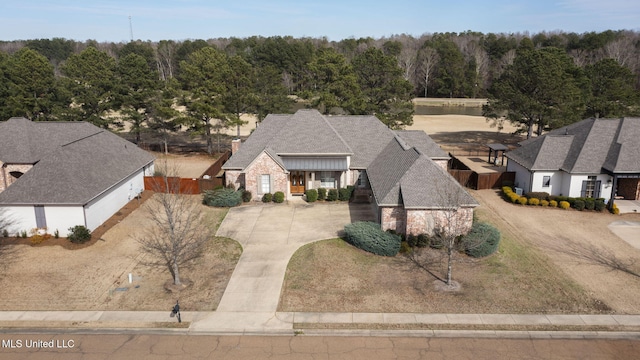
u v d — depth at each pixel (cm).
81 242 2988
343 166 3878
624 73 6134
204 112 5438
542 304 2316
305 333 2080
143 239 3062
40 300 2331
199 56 8206
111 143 4069
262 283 2517
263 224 3381
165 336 2058
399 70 6150
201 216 3550
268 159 3806
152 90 5822
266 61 12256
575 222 3494
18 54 6838
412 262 2767
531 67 5534
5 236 3061
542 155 4028
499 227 3375
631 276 2625
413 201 2909
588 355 1938
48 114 5691
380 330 2095
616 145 3853
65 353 1933
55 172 3181
